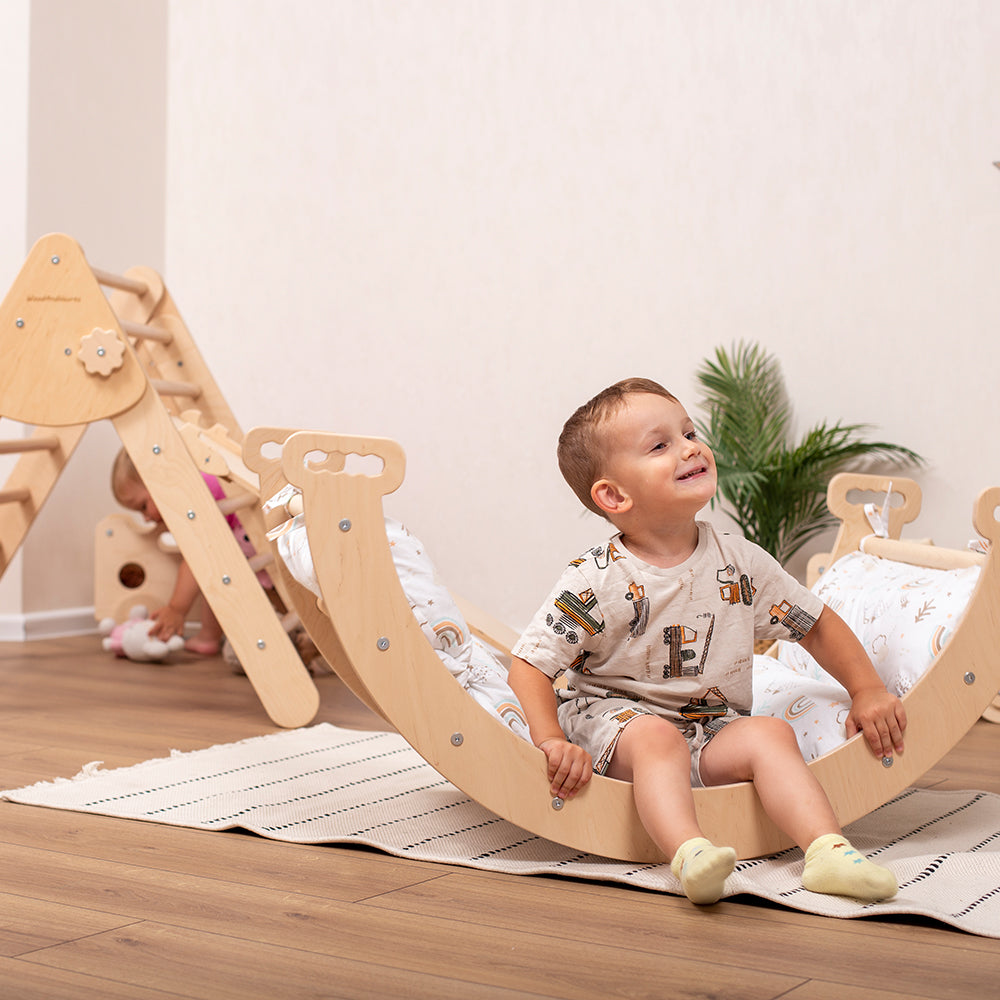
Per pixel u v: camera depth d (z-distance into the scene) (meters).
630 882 1.13
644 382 1.33
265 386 3.38
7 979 0.88
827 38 2.78
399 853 1.24
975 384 2.66
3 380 2.02
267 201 3.37
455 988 0.87
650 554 1.29
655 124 2.94
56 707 2.14
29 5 2.98
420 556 1.38
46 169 3.05
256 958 0.93
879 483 1.82
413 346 3.20
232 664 2.66
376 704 1.20
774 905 1.08
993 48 2.64
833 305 2.78
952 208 2.68
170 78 3.48
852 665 1.31
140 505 3.00
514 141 3.09
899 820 1.40
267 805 1.44
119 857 1.23
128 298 2.78
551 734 1.23
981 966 0.92
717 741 1.25
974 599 1.31
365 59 3.25
